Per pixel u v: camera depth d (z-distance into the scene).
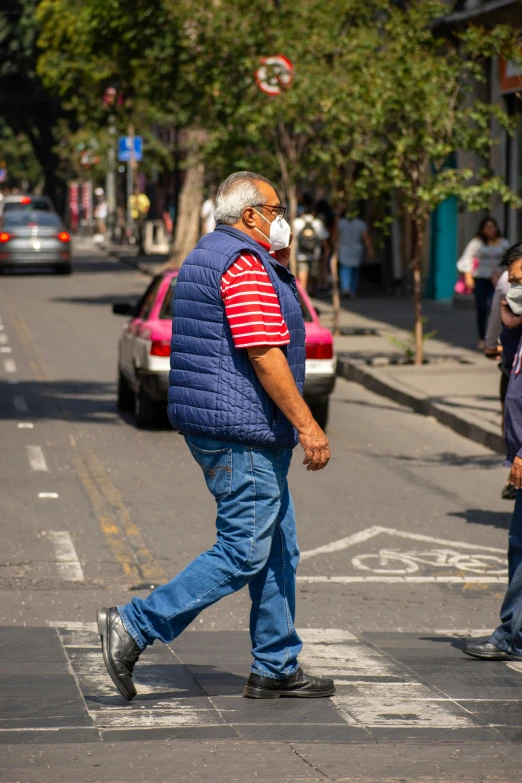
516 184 50.81
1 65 128.75
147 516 20.22
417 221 37.75
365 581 16.91
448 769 8.70
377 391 35.50
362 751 9.06
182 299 10.18
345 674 11.57
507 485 21.88
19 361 40.88
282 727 9.64
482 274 39.97
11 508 20.55
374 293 65.38
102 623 10.06
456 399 31.83
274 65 44.44
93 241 133.38
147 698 10.41
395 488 23.08
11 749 8.92
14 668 11.41
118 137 110.56
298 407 9.84
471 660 12.49
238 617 14.84
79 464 24.41
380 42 41.69
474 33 37.22
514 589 12.52
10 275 82.69
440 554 18.44
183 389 10.16
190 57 50.53
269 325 9.83
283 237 10.25
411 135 37.66
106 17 61.69
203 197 75.69
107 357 42.22
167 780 8.33
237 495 10.10
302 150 47.69
